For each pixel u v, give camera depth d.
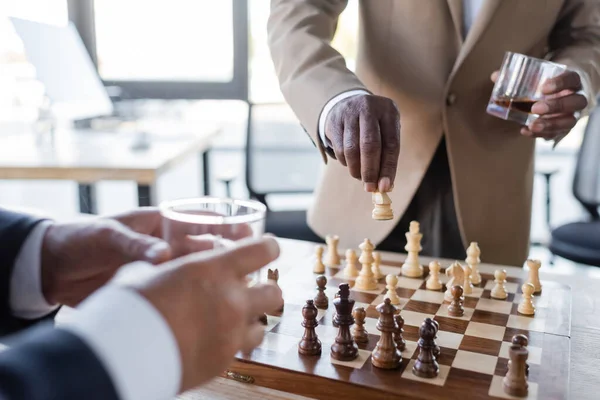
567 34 1.39
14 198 3.54
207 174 2.98
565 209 3.63
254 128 2.55
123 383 0.34
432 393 0.68
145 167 1.93
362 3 1.37
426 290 1.08
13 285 0.62
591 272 3.07
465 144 1.33
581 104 1.13
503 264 1.43
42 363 0.32
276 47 1.16
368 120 0.82
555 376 0.73
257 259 0.46
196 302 0.40
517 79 1.17
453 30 1.30
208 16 3.31
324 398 0.72
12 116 2.90
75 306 0.65
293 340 0.83
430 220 1.44
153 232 0.69
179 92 3.41
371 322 0.92
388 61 1.35
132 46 3.36
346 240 1.42
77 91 2.32
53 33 2.31
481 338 0.85
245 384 0.75
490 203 1.37
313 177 2.58
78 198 2.76
